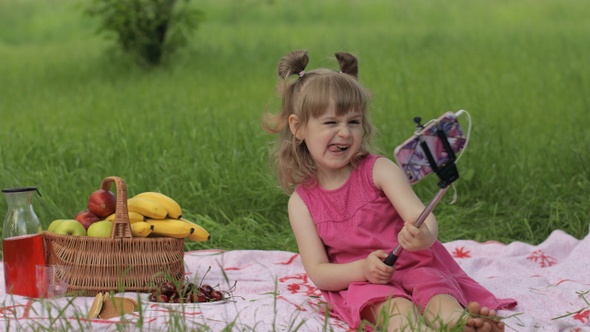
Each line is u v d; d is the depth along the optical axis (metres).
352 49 17.06
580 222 6.92
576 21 21.14
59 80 15.81
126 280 5.10
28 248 5.09
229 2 24.48
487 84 12.88
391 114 10.32
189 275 5.70
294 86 4.83
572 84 12.66
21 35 23.42
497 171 8.09
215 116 10.34
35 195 7.02
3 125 11.54
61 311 4.21
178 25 17.27
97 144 9.20
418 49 16.95
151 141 8.81
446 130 4.17
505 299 4.90
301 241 4.83
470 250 6.25
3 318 4.59
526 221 6.98
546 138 9.63
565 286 5.17
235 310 4.69
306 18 23.77
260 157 8.11
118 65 16.56
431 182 7.89
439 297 4.43
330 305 4.73
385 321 4.08
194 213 7.39
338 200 4.80
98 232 5.18
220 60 16.72
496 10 23.17
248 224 7.00
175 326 4.15
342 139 4.65
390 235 4.76
